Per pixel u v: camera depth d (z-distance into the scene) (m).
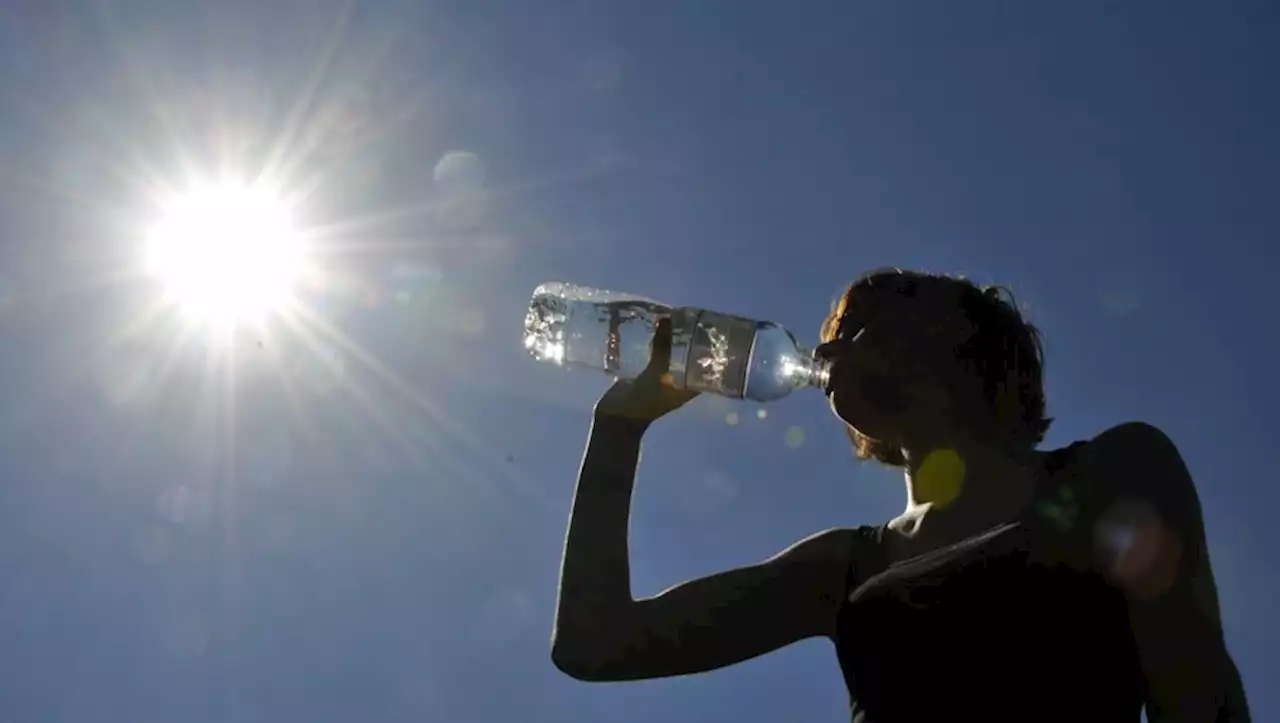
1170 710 1.28
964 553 1.34
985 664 1.29
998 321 1.51
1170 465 1.33
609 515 1.57
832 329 1.59
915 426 1.49
